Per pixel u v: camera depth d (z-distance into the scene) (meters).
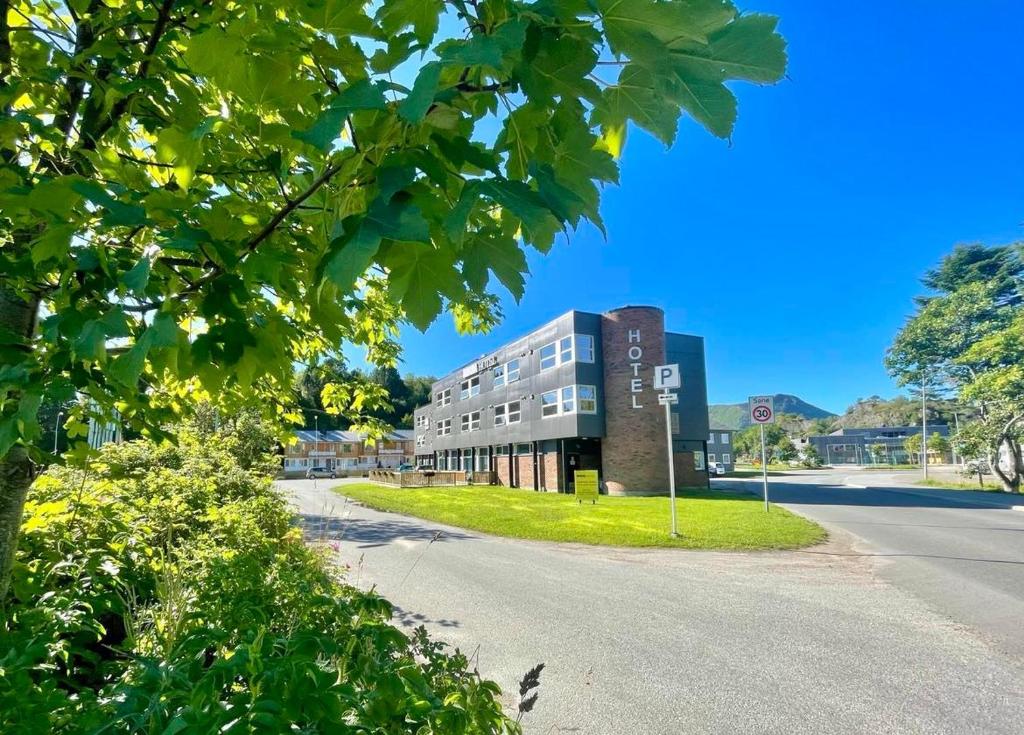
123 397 1.41
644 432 20.31
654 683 3.77
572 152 1.07
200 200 1.35
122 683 1.42
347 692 1.18
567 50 0.88
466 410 31.52
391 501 17.73
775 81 0.92
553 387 22.23
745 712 3.35
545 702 3.49
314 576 2.72
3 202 0.98
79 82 1.71
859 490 22.81
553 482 22.75
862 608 5.48
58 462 1.72
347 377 4.05
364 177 0.96
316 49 1.00
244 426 8.01
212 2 1.51
